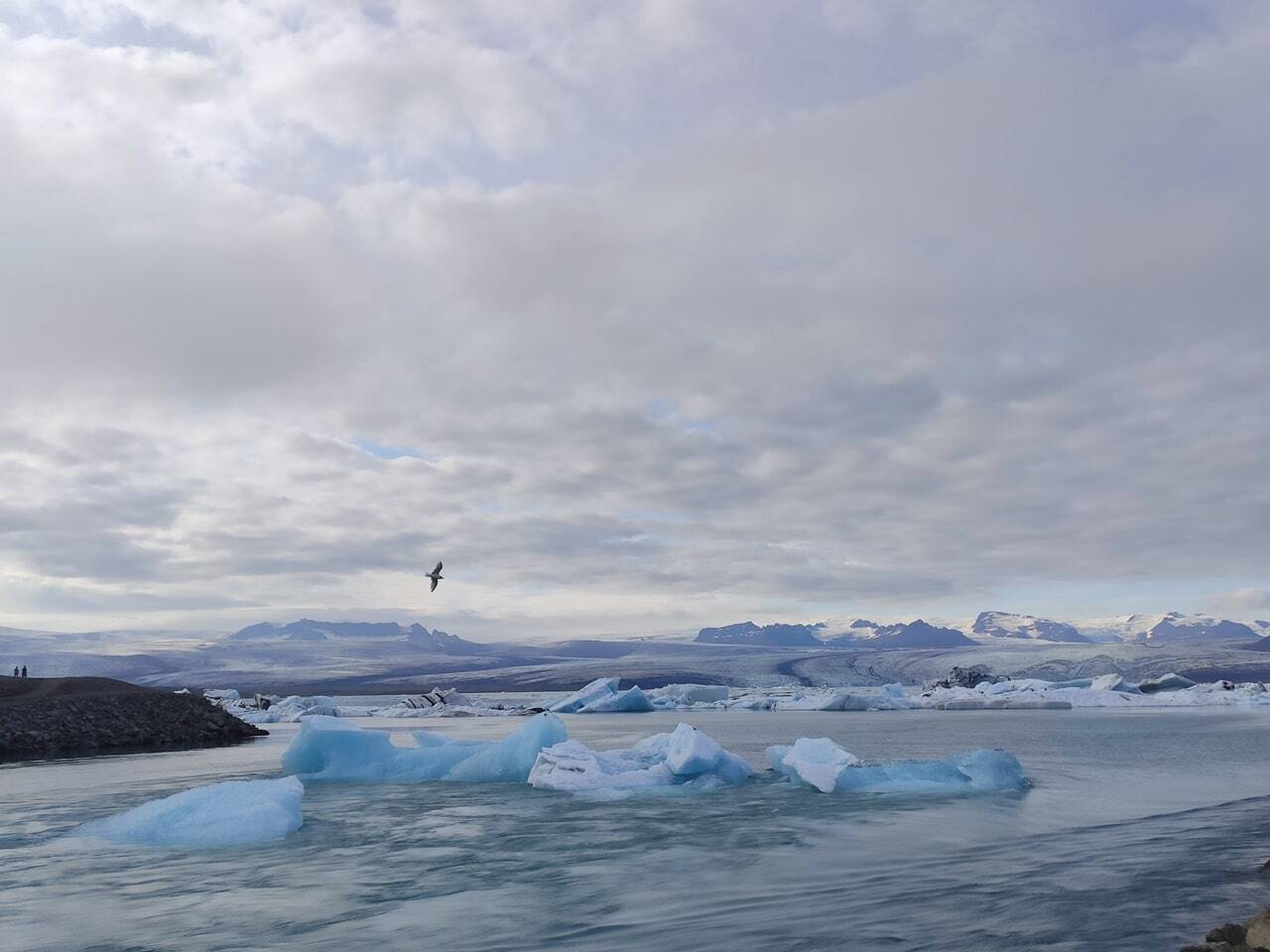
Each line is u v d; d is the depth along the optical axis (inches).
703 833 546.0
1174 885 386.0
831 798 668.1
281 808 581.0
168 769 995.9
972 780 713.0
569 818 606.5
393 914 378.0
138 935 355.9
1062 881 398.6
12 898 413.1
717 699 3083.2
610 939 333.4
